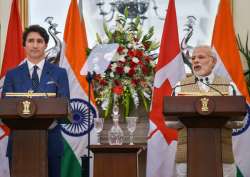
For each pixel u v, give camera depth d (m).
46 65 5.38
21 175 4.58
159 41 7.76
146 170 7.21
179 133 5.41
